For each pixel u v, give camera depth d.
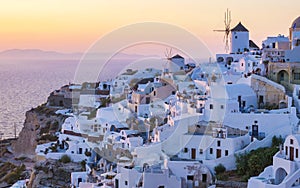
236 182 46.34
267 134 53.59
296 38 71.38
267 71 64.88
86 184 51.56
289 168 43.12
